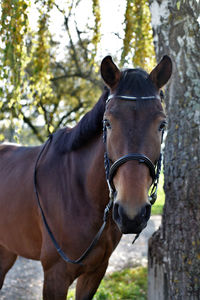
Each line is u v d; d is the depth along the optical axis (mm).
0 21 2969
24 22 2973
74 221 1939
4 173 2525
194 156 2273
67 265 1986
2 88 3203
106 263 2152
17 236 2350
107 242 1993
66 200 1990
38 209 2154
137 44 3908
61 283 2010
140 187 1414
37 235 2223
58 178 2084
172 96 2393
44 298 2070
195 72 2305
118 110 1508
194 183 2264
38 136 12703
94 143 1973
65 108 12461
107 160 1699
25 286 3910
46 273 2072
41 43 4039
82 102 12055
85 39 9742
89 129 1939
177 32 2340
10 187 2387
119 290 3619
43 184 2133
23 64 3232
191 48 2307
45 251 2055
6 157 2688
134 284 3807
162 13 2408
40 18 3934
